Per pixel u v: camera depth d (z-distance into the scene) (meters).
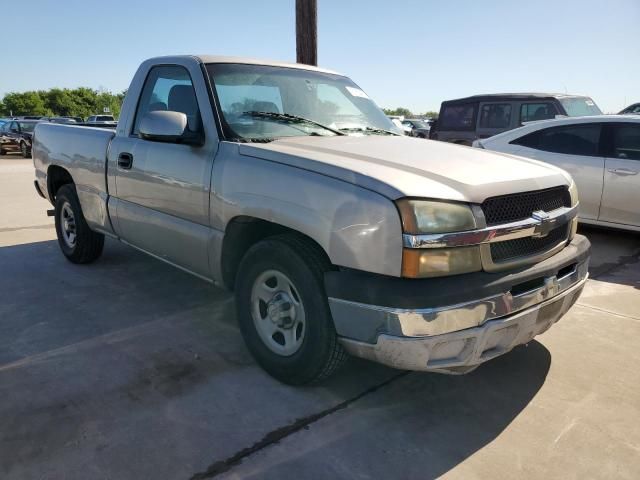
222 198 3.27
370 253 2.56
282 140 3.41
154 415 2.87
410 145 3.45
